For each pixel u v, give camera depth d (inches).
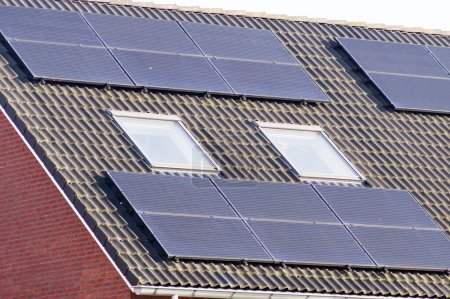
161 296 2074.3
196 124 2422.5
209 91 2509.8
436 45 3046.3
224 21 2810.0
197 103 2490.2
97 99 2386.8
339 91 2709.2
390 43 2928.2
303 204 2278.5
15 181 2276.1
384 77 2783.0
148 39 2588.6
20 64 2397.9
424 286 2241.6
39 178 2225.6
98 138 2277.3
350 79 2765.7
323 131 2539.4
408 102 2728.8
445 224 2406.5
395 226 2316.7
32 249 2233.0
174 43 2605.8
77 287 2132.1
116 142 2287.2
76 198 2107.5
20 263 2258.9
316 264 2154.3
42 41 2449.6
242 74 2598.4
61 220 2172.7
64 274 2161.7
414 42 3024.1
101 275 2087.8
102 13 2667.3
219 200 2203.5
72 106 2337.6
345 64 2815.0
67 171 2164.1
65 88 2380.7
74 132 2267.5
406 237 2300.7
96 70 2432.3
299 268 2166.6
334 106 2652.6
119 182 2148.1
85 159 2208.4
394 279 2230.6
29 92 2326.5
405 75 2819.9
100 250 2092.8
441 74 2876.5
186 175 2262.6
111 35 2551.7
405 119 2711.6
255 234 2151.8
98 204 2116.1
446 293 2242.9
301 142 2486.5
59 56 2426.2
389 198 2391.7
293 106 2596.0
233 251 2094.0
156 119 2381.9
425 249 2290.8
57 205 2182.6
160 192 2164.1
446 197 2492.6
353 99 2701.8
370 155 2539.4
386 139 2610.7
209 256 2064.5
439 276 2287.2
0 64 2373.3
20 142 2266.2
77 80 2386.8
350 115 2642.7
